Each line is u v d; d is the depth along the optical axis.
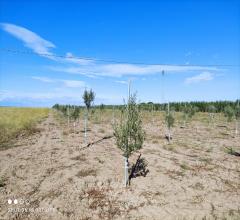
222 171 17.45
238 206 11.84
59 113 76.12
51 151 23.25
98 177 15.33
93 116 65.12
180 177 15.91
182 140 30.33
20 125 41.41
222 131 39.62
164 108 80.75
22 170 17.06
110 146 26.02
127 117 13.70
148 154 22.39
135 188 13.66
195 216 10.70
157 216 10.64
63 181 14.72
